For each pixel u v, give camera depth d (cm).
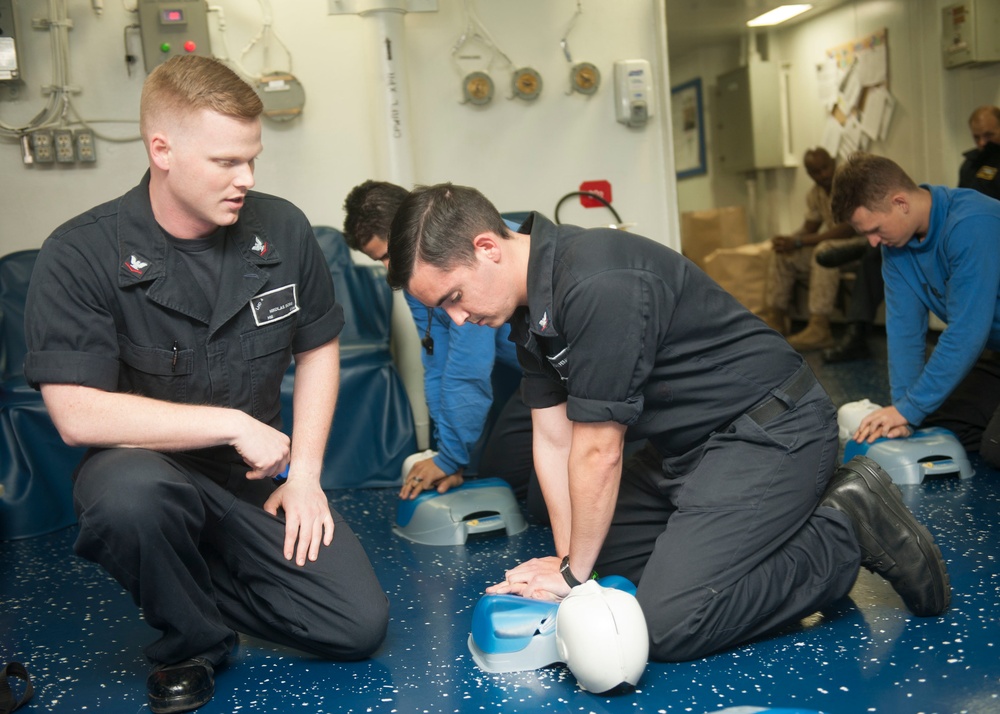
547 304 171
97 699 184
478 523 279
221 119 169
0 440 313
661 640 178
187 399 191
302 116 391
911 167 665
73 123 369
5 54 355
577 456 178
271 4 385
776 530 184
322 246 380
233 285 189
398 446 349
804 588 187
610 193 423
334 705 174
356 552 197
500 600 189
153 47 366
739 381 188
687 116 908
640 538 221
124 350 186
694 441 195
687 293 182
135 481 170
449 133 406
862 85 708
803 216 810
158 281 182
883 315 693
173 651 181
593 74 412
